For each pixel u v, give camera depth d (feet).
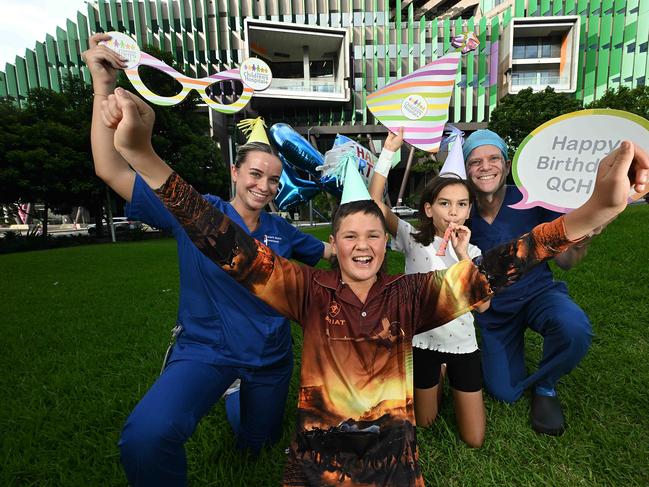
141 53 6.70
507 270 4.36
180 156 70.08
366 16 122.21
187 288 6.20
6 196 59.82
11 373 10.31
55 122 61.05
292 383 9.59
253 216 6.83
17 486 6.32
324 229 63.16
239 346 6.06
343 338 4.86
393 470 4.58
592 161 6.06
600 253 20.06
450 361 6.90
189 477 6.38
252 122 8.66
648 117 71.82
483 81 121.60
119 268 29.91
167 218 6.13
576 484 5.88
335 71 120.16
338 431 4.70
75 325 14.57
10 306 18.02
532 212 8.72
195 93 74.02
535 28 114.21
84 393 9.18
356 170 5.91
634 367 8.89
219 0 119.34
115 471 6.48
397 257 25.85
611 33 113.80
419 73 8.13
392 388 4.80
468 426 6.83
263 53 118.42
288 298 4.90
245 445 6.97
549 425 7.07
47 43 119.55
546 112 77.61
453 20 130.41
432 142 8.16
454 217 7.15
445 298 4.76
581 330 6.97
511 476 6.15
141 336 13.00
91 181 63.72
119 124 4.00
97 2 118.52
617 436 6.83
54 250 52.60
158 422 4.58
